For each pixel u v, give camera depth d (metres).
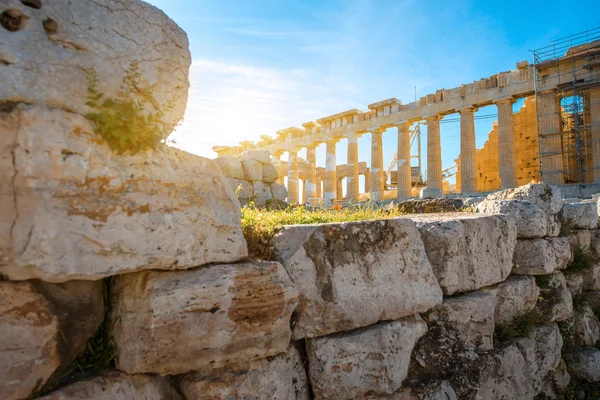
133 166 2.44
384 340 3.48
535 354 5.09
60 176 2.13
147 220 2.45
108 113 2.39
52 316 2.26
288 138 44.69
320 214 5.90
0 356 2.07
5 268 2.05
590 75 25.12
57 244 2.10
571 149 27.27
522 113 31.56
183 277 2.62
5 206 2.02
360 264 3.51
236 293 2.76
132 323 2.51
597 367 5.91
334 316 3.29
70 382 2.34
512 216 5.50
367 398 3.35
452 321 4.11
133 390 2.49
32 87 2.14
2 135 2.02
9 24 2.14
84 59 2.33
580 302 6.84
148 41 2.64
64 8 2.28
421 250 3.95
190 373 2.80
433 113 32.19
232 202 3.01
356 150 38.12
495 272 4.84
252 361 2.93
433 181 31.55
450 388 3.77
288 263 3.26
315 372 3.25
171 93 2.80
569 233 6.98
